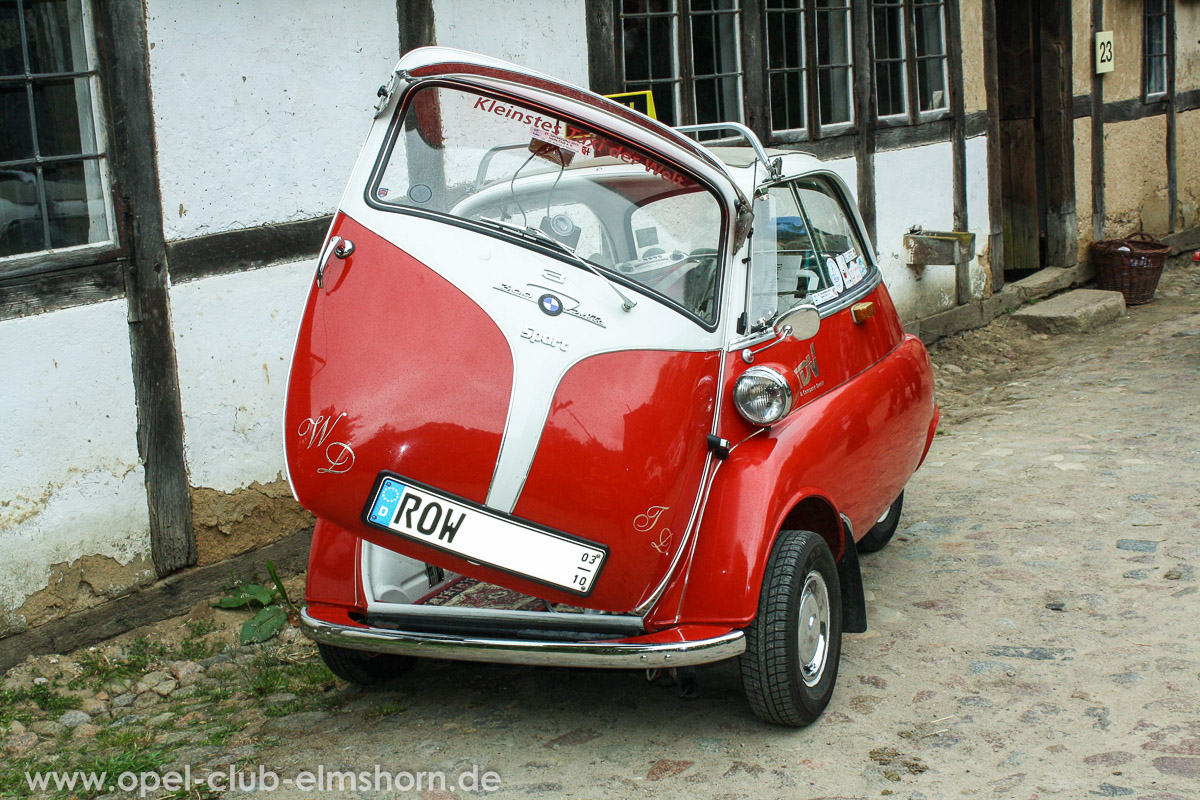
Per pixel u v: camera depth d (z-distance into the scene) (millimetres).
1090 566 4992
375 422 3141
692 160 3604
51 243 4578
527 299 3307
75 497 4602
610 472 3248
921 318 9617
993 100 10445
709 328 3615
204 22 4883
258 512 5266
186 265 4898
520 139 3572
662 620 3523
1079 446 6820
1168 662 4027
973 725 3717
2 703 4262
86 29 4562
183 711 4285
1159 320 10508
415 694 4301
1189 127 13523
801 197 4406
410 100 3439
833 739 3689
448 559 3227
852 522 4141
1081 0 11344
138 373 4762
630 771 3578
